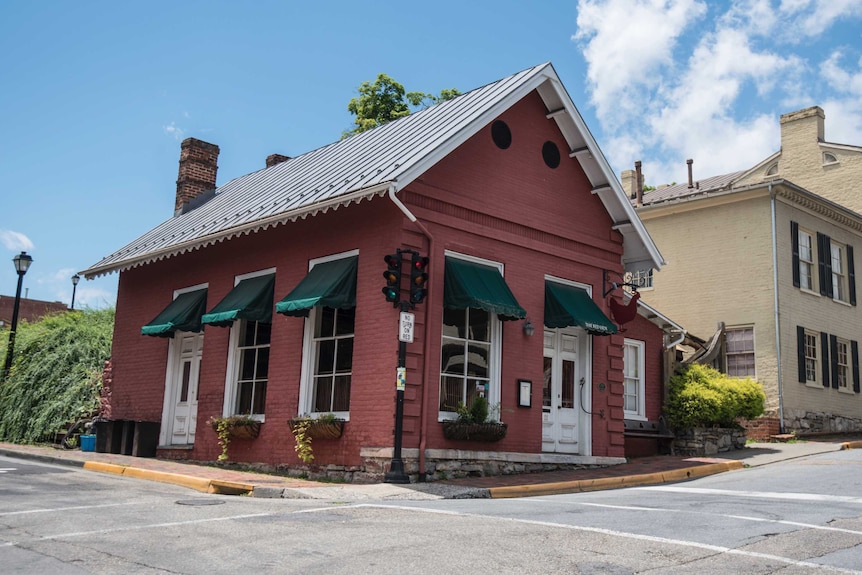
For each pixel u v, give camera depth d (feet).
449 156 47.78
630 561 22.08
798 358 76.43
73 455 56.80
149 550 23.04
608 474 48.03
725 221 79.61
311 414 47.62
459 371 47.24
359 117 102.68
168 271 63.26
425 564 21.30
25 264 76.23
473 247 48.44
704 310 79.66
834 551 23.94
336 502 35.04
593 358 54.95
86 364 72.69
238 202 62.95
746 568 21.61
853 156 93.45
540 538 24.99
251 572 20.43
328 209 46.73
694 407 62.23
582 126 54.03
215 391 54.85
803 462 54.29
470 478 45.16
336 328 47.85
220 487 40.63
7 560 21.77
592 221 56.39
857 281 88.38
